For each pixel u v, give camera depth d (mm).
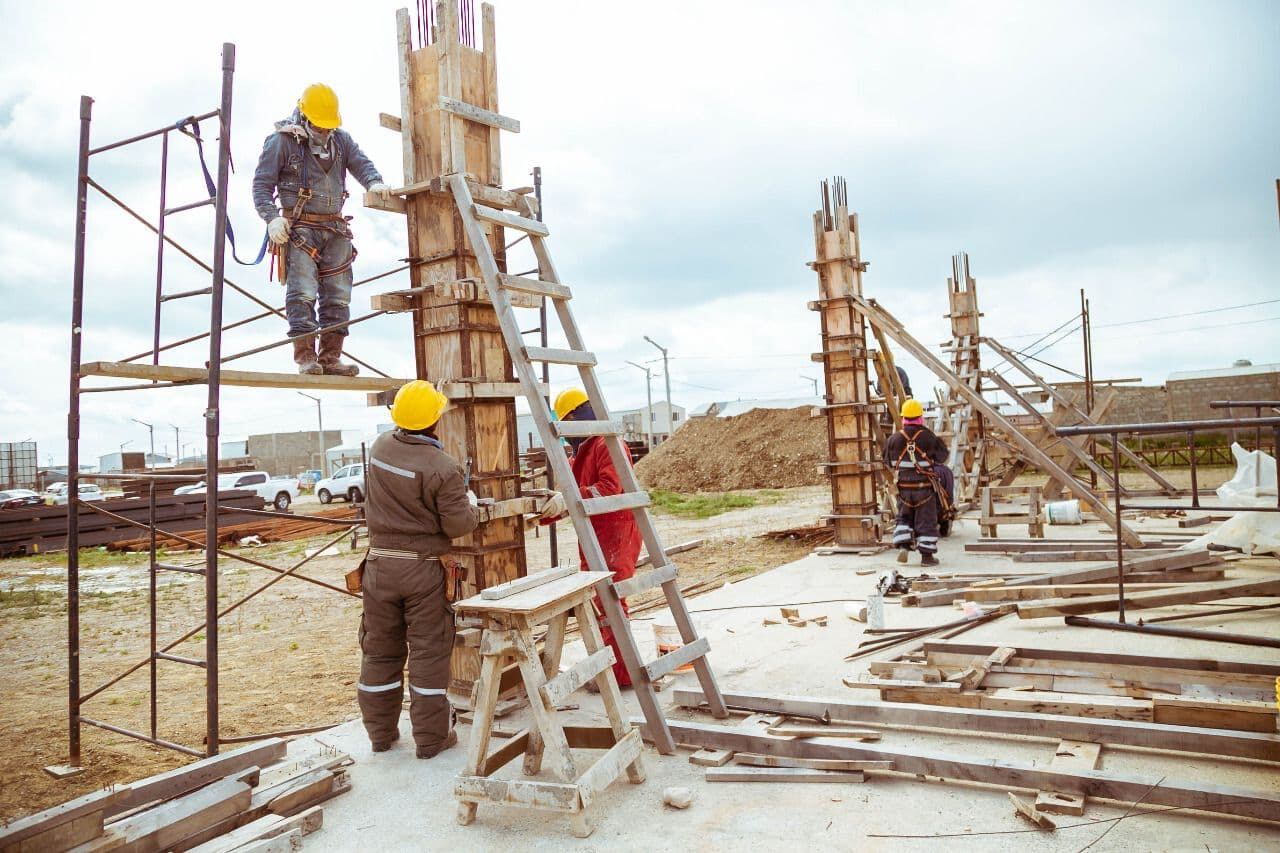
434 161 5344
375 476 4449
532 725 4133
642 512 4906
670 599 4840
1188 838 3125
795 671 5641
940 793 3652
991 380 15508
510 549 5355
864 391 11211
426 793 4035
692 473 31641
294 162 5324
